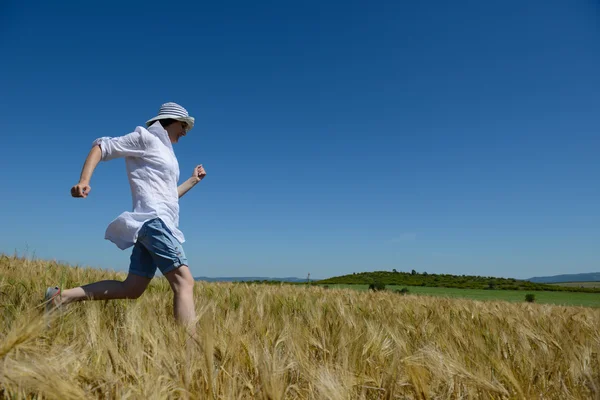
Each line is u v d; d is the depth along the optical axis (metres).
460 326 3.66
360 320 3.86
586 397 1.94
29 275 5.37
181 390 1.62
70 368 1.64
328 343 2.56
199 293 5.65
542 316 4.37
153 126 3.68
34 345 1.77
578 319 4.31
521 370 2.21
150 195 3.40
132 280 3.44
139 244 3.48
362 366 2.17
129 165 3.51
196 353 1.96
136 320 2.42
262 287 7.61
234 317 3.09
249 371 2.03
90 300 3.32
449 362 2.01
